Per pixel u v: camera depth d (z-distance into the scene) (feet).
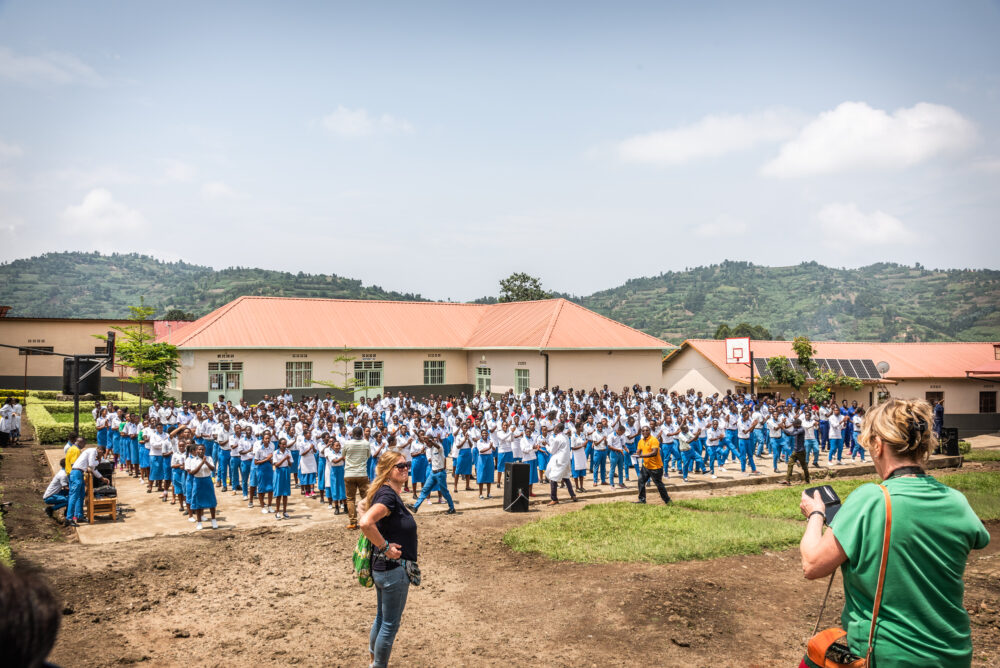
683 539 35.81
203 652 22.66
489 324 134.51
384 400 90.48
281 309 122.42
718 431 66.13
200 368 106.42
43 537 40.55
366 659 22.04
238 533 40.83
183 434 49.14
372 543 18.22
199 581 30.45
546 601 27.25
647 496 55.01
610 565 31.73
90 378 52.08
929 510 8.89
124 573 31.42
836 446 75.10
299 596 28.45
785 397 110.52
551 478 51.31
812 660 10.14
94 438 83.10
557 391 95.20
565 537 36.99
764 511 45.47
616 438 58.65
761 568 31.40
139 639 23.77
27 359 122.11
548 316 122.83
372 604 27.45
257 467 46.60
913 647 8.70
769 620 24.94
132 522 44.75
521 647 22.79
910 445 9.35
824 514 10.25
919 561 8.80
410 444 54.29
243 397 109.60
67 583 29.73
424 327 131.34
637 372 121.80
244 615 26.14
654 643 22.86
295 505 51.01
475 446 57.16
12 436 81.35
